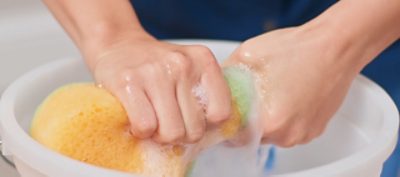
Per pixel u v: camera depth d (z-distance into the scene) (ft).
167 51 2.06
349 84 2.27
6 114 2.08
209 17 3.22
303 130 2.20
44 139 1.95
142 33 2.33
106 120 1.92
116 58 2.10
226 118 2.01
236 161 2.16
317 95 2.18
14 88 2.26
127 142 1.96
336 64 2.19
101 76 2.04
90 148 1.92
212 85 2.00
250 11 3.18
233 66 2.20
